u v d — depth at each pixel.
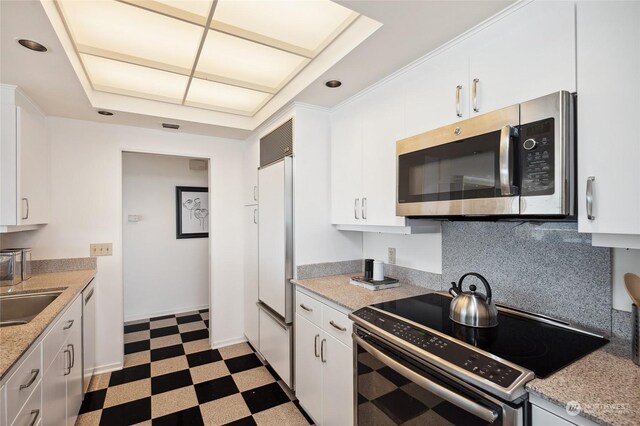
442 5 1.20
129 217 3.83
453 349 1.07
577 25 1.01
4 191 1.84
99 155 2.66
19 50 1.50
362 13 1.25
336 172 2.32
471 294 1.32
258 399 2.24
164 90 2.38
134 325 3.68
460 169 1.33
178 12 1.47
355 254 2.52
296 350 2.18
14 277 2.05
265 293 2.63
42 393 1.32
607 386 0.83
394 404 1.25
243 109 2.80
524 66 1.16
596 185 0.95
